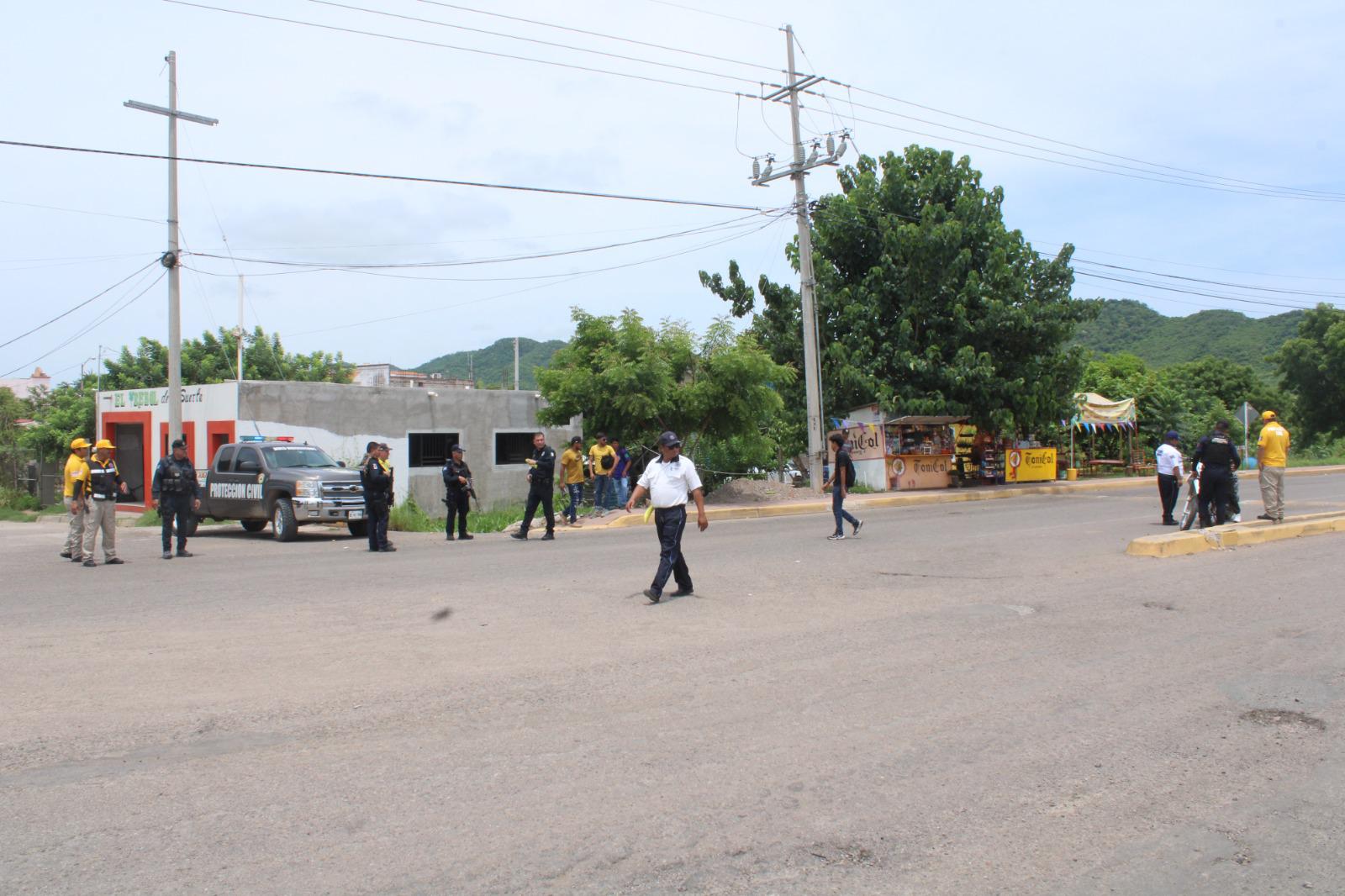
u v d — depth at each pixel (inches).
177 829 165.9
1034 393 1148.5
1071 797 181.2
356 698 246.2
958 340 1146.7
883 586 420.5
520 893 143.1
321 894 142.3
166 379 1596.9
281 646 309.7
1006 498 1092.5
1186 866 154.5
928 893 144.5
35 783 187.8
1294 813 175.2
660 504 391.5
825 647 300.4
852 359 1157.1
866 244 1233.4
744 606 373.7
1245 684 256.8
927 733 216.5
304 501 732.7
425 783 186.4
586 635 320.5
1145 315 3868.1
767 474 1210.0
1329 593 389.1
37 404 1706.4
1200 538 520.4
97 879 147.3
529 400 1168.2
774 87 1018.1
